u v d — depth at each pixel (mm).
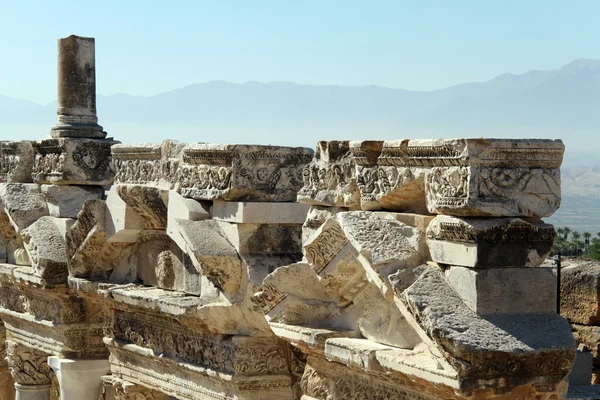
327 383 16312
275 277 16547
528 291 13273
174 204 20531
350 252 15180
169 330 21453
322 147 16594
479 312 13039
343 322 16094
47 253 25469
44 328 27062
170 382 21578
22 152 27859
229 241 19312
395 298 13961
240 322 19391
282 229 19188
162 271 21844
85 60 27125
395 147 14383
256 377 19234
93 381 26062
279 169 19172
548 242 13375
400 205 14867
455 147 13133
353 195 15859
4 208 27344
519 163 13141
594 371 19328
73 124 26844
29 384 29641
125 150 22391
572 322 20719
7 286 29281
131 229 22516
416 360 13703
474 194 12930
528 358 12656
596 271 20469
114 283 23281
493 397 12742
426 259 14109
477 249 13039
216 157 19219
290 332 16344
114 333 23406
